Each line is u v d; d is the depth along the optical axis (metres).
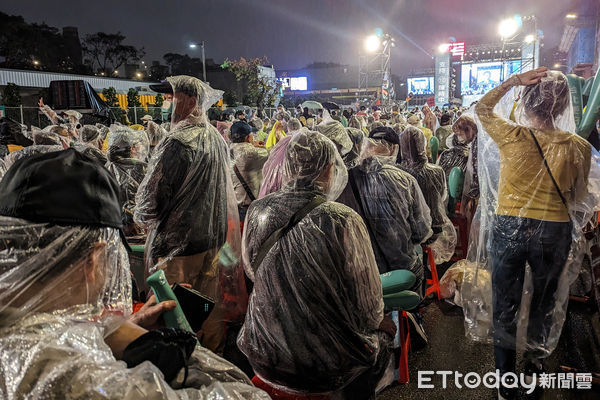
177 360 1.08
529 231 2.44
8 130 4.91
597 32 31.89
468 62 42.06
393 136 2.81
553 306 2.59
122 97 24.09
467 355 3.22
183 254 2.63
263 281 1.65
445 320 3.73
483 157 2.77
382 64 27.31
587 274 3.76
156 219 2.62
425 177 3.44
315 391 1.72
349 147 3.16
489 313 2.92
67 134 5.38
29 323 0.86
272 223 1.67
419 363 3.13
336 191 1.87
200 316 1.85
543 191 2.41
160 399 0.89
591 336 3.37
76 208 0.92
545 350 2.66
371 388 1.91
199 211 2.67
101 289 0.99
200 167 2.66
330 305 1.61
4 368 0.80
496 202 2.74
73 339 0.88
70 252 0.91
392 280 2.15
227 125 7.38
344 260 1.59
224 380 1.21
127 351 1.10
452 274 3.47
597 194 2.52
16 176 0.92
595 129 3.67
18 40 37.62
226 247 2.88
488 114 2.54
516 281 2.54
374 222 2.55
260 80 27.64
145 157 3.90
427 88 51.59
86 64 44.06
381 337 1.94
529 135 2.41
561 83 2.35
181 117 2.83
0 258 0.87
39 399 0.78
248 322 1.76
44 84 24.58
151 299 1.67
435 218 3.47
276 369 1.70
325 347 1.64
